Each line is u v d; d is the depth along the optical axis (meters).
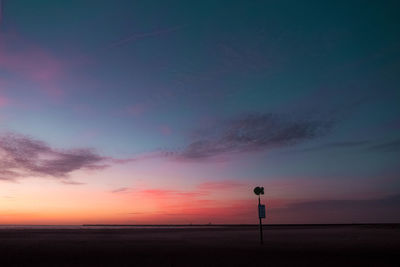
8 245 27.14
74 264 16.00
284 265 15.38
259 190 27.56
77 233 57.41
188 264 15.85
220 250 22.23
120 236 44.69
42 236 44.56
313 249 22.77
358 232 55.75
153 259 17.64
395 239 34.41
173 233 57.09
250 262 16.36
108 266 15.41
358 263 15.93
